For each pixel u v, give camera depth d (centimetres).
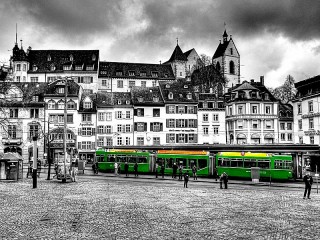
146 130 8350
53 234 1712
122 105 8344
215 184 4225
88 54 11019
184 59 12475
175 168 4850
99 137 8262
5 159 4309
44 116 8206
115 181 4388
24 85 8644
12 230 1789
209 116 8538
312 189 3806
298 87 7544
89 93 8681
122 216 2156
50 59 10906
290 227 1906
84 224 1931
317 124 6825
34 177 3538
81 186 3759
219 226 1908
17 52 10750
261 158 4747
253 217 2164
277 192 3462
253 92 8831
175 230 1806
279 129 9144
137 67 11569
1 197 2906
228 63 14100
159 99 8538
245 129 8631
